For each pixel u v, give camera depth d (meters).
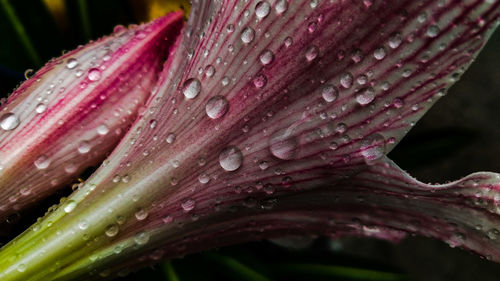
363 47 0.14
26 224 0.17
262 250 0.25
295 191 0.15
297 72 0.14
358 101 0.14
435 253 0.34
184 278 0.20
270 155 0.15
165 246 0.16
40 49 0.22
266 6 0.14
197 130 0.15
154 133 0.15
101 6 0.22
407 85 0.14
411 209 0.16
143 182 0.15
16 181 0.16
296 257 0.26
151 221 0.15
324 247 0.33
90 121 0.16
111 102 0.16
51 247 0.15
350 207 0.16
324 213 0.16
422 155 0.28
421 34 0.14
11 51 0.22
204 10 0.16
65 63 0.16
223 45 0.15
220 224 0.16
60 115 0.16
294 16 0.14
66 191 0.17
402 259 0.35
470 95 0.33
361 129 0.15
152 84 0.17
